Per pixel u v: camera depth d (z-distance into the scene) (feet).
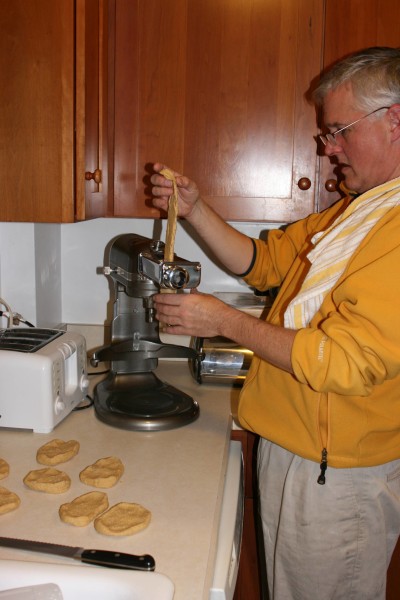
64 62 4.21
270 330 3.50
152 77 5.01
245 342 3.59
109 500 3.33
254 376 4.32
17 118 4.31
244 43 4.95
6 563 2.49
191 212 4.66
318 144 5.04
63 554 2.70
